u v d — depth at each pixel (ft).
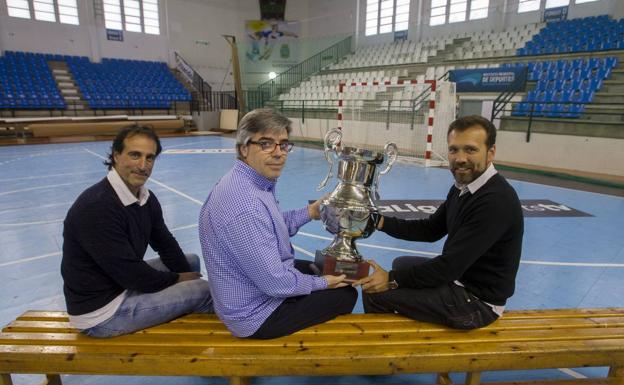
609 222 14.85
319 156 32.73
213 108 58.90
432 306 5.69
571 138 25.96
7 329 5.60
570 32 40.14
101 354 5.01
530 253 11.72
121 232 5.15
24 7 48.60
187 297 5.84
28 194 18.61
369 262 6.07
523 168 26.35
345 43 64.34
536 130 28.17
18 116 42.45
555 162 26.94
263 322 5.23
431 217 7.00
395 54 53.88
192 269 7.45
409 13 56.39
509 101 30.25
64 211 15.85
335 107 43.98
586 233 13.56
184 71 58.90
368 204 6.14
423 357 5.09
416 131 34.06
